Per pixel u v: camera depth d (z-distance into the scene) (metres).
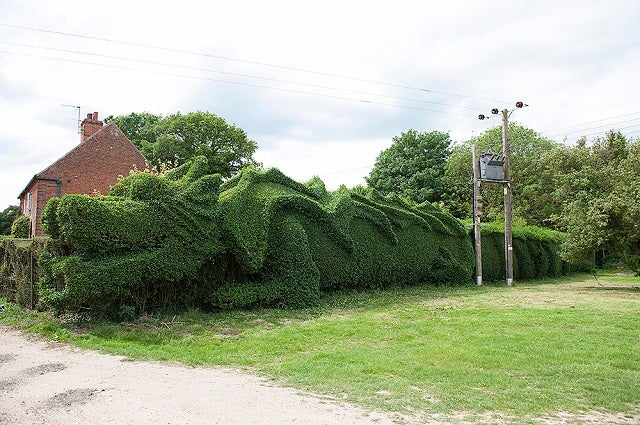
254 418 4.71
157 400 5.26
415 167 39.25
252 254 12.00
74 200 9.46
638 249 18.72
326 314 11.84
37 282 11.44
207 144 37.75
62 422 4.60
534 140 38.25
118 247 10.00
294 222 13.41
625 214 17.80
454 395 5.61
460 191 37.31
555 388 5.98
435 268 19.41
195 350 7.81
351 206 16.12
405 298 15.20
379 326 10.15
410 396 5.52
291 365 6.87
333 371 6.57
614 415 5.12
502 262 23.11
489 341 8.60
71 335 8.80
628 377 6.47
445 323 10.52
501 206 35.25
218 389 5.70
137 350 7.71
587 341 8.61
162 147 35.72
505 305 13.66
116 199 10.55
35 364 6.97
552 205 34.75
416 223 18.72
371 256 16.53
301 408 5.03
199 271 11.60
